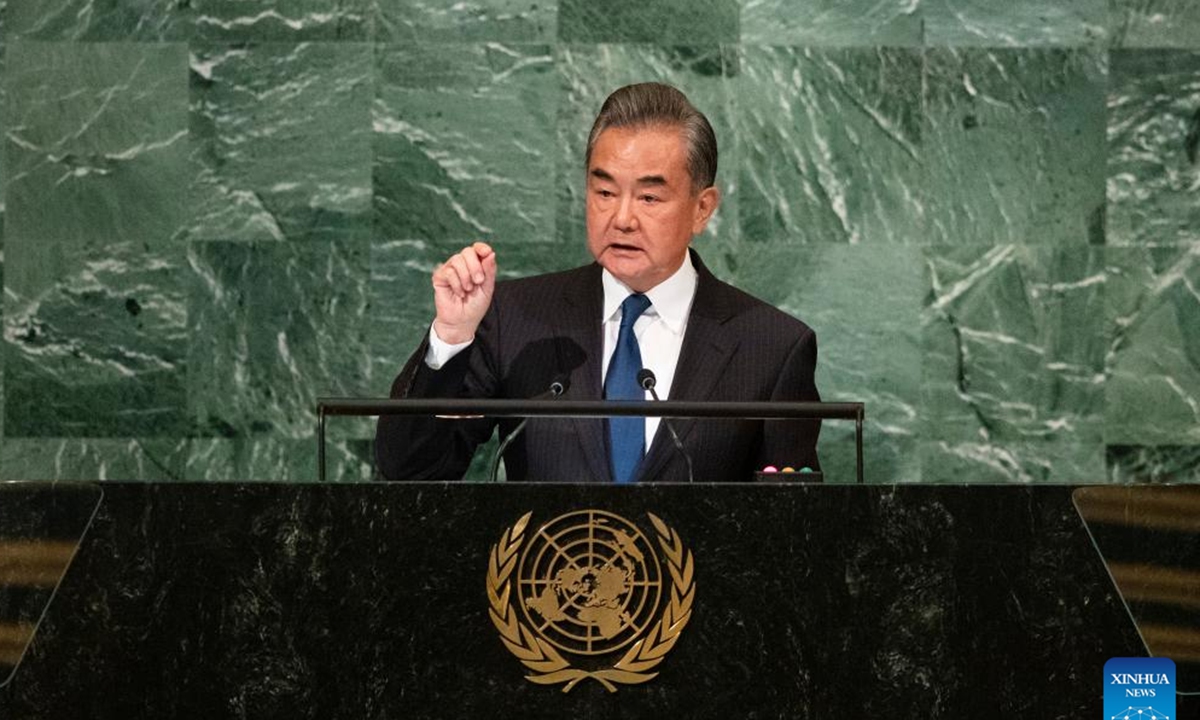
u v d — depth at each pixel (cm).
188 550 885
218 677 877
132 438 2098
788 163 2136
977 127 2134
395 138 2123
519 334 1312
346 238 2119
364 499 889
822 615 888
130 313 2108
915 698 884
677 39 2138
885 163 2133
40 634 880
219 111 2119
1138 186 2127
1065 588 892
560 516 891
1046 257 2125
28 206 2109
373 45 2128
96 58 2119
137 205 2114
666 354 1307
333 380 2109
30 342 2102
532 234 2122
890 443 2112
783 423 1277
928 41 2138
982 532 894
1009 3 2142
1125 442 2111
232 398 2105
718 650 886
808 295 2128
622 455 1256
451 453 1228
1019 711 885
